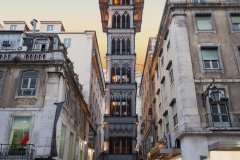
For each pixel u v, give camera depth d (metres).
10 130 16.97
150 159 27.84
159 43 26.52
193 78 17.73
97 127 41.72
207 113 16.56
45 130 16.81
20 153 16.23
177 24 19.80
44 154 16.11
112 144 35.59
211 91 15.51
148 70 37.44
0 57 19.16
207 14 20.31
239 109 16.77
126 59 41.38
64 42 33.12
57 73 18.50
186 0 21.19
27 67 18.91
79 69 31.56
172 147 18.69
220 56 18.56
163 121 24.08
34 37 21.73
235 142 14.30
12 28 35.66
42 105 17.67
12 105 17.62
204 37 19.36
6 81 18.44
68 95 20.81
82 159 26.95
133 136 35.81
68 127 20.66
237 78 17.73
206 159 15.16
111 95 38.72
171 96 20.81
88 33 33.62
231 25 19.81
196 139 15.62
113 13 45.47
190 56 18.52
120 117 37.03
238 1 20.75
